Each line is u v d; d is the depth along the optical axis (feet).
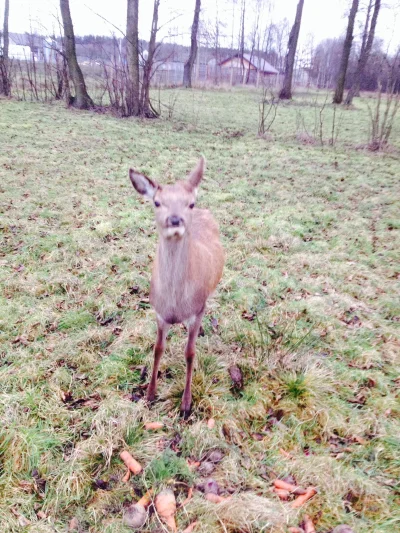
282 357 6.75
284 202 14.29
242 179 16.67
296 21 45.98
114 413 5.75
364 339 7.48
